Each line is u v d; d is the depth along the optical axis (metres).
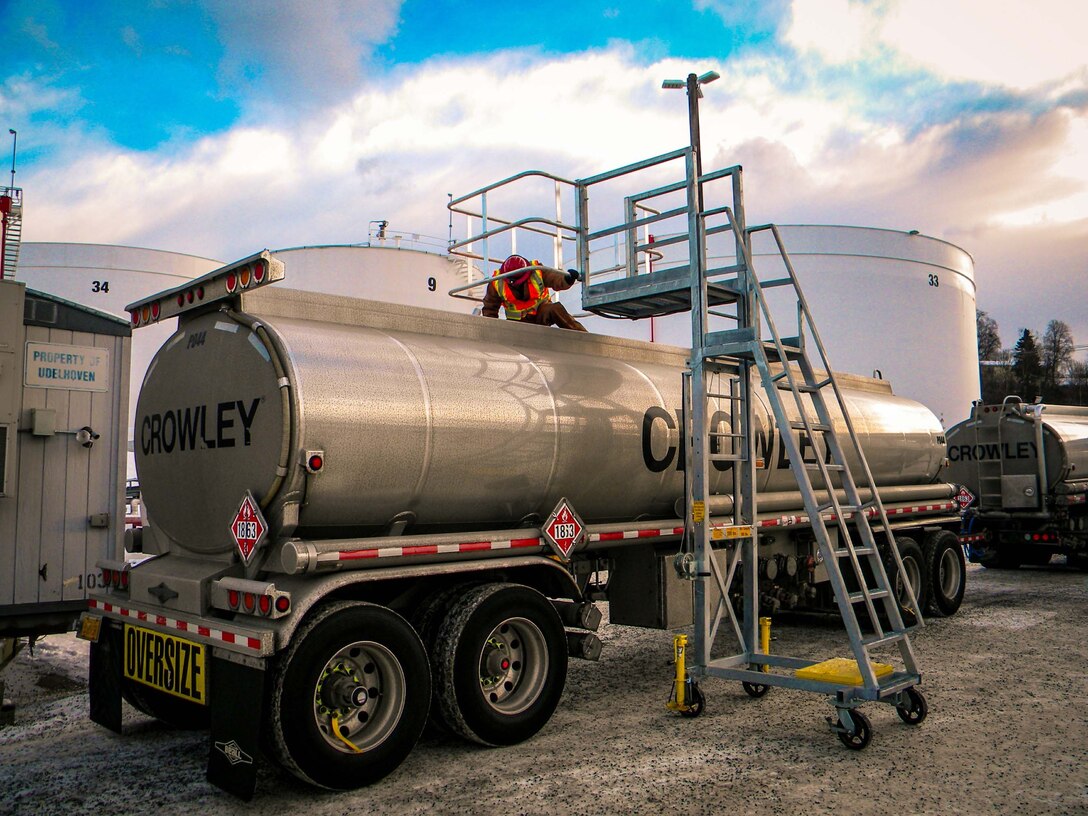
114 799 4.40
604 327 29.03
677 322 31.98
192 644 4.75
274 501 4.74
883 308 40.09
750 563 6.72
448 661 5.00
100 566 5.83
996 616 10.30
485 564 5.41
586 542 6.12
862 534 6.03
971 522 15.00
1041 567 16.41
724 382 7.91
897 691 5.37
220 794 4.47
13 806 4.31
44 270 36.50
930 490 10.86
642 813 4.15
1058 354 89.06
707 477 6.39
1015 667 7.39
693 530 6.35
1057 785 4.49
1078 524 14.76
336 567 4.68
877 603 9.58
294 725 4.28
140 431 5.91
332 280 33.47
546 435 5.89
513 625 5.46
